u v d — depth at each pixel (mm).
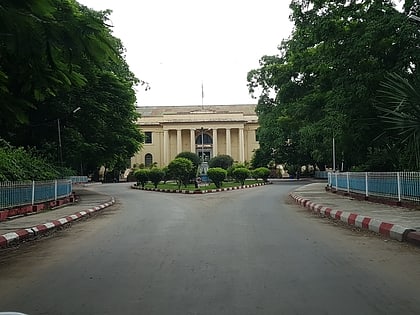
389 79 14148
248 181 50750
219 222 14602
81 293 6422
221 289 6410
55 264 8609
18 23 6395
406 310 5438
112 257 9055
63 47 6895
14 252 10305
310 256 8773
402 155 18891
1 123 8633
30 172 20531
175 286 6641
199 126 82625
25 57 6980
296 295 6074
